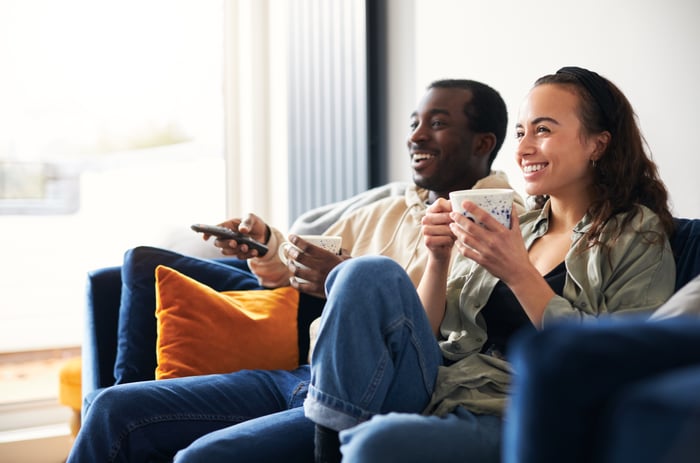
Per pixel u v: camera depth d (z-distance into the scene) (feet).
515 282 4.30
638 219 4.61
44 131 9.89
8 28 9.63
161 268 5.73
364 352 4.01
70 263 10.07
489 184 6.30
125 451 4.75
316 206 9.78
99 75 10.11
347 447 3.53
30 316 9.86
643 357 2.18
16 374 9.80
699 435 1.81
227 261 6.76
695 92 5.61
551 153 4.78
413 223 6.42
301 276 5.65
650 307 4.35
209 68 10.66
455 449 3.67
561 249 4.86
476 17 7.78
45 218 9.93
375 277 4.08
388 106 9.18
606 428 2.09
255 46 10.57
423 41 8.54
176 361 5.55
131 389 4.90
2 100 9.66
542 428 2.20
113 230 10.25
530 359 2.25
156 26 10.37
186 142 10.57
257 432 4.44
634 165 4.82
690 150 5.68
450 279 5.26
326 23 9.54
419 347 4.22
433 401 4.25
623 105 4.87
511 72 7.37
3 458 8.44
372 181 9.36
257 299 6.05
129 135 10.29
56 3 9.84
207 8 10.63
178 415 4.91
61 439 8.65
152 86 10.37
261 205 10.67
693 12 5.60
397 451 3.50
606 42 6.37
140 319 5.86
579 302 4.48
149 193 10.41
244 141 10.69
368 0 9.18
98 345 6.06
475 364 4.48
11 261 9.80
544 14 6.98
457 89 6.48
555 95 4.82
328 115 9.58
